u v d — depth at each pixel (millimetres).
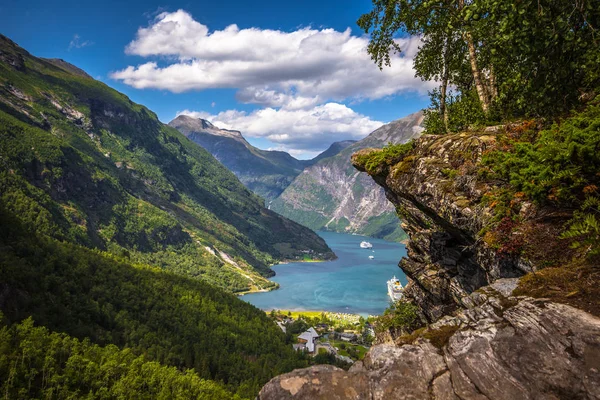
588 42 7805
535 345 4391
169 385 93312
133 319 140875
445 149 12156
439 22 17125
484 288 6219
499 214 8164
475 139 11180
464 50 19844
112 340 123188
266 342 151000
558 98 9289
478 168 10023
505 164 8727
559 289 5320
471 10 8969
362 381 4781
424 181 11750
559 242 6770
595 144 6762
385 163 15117
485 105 15242
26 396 77938
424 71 21891
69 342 101500
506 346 4547
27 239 149500
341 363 131875
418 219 14875
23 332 96500
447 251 13773
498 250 7773
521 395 3934
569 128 7656
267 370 125812
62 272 144875
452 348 4938
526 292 5531
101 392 84625
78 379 87875
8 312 106438
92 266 165125
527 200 7953
